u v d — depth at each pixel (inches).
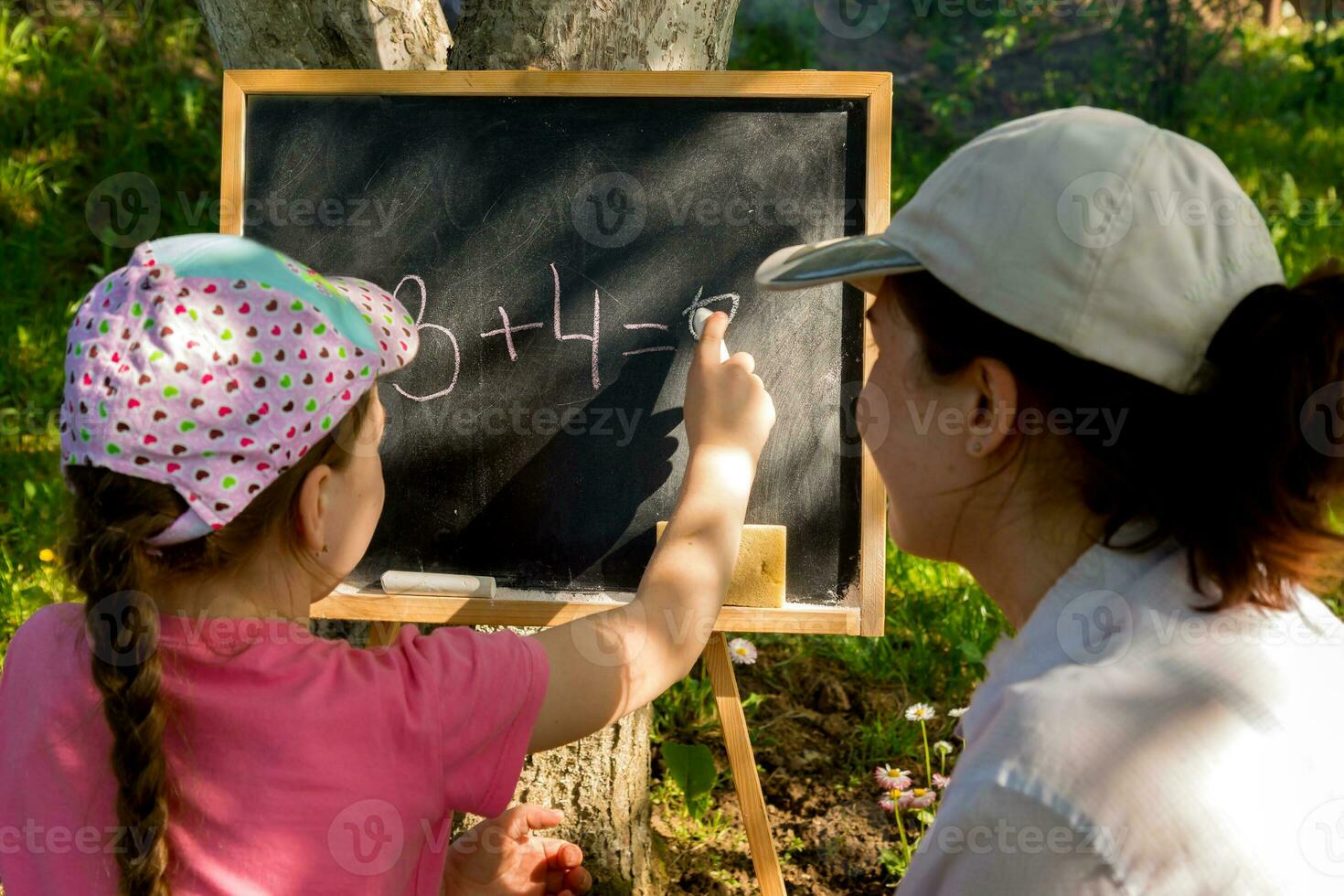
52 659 51.4
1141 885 36.3
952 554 48.0
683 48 86.7
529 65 84.3
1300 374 37.7
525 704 53.7
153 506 47.1
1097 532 42.6
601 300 73.2
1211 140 226.8
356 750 49.6
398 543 74.6
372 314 56.6
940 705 115.3
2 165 180.2
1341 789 39.0
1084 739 37.7
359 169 73.4
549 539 74.1
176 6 210.8
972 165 42.9
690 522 62.2
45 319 160.7
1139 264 39.7
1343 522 45.8
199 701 48.4
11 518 130.0
